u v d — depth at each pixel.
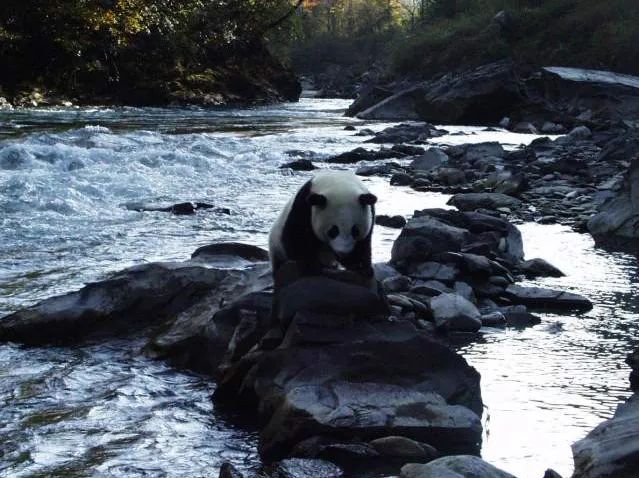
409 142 25.33
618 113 33.84
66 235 11.73
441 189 16.17
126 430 5.65
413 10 98.88
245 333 6.57
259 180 17.22
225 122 32.09
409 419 5.34
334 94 70.38
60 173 16.30
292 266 6.49
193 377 6.74
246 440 5.54
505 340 7.65
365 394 5.51
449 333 7.84
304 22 102.12
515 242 10.87
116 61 43.16
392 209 14.10
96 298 7.74
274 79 55.19
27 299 8.63
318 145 24.14
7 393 6.29
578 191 15.33
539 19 46.09
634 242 11.70
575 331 7.95
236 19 53.31
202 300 7.55
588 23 44.25
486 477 4.48
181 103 44.06
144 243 11.36
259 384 5.86
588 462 4.66
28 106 37.69
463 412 5.44
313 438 5.20
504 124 33.97
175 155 18.78
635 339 7.67
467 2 55.81
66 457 5.21
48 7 40.19
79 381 6.58
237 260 8.98
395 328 6.09
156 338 7.22
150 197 14.91
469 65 45.16
